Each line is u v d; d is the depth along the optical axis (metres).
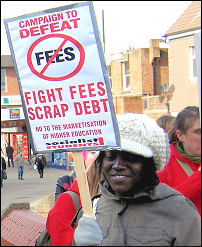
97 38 2.10
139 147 2.08
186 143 2.71
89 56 2.12
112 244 2.11
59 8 2.14
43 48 2.20
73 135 2.19
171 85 21.97
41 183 16.97
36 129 2.27
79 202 2.33
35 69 2.23
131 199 2.12
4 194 13.73
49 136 2.25
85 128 2.17
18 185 16.50
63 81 2.18
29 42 2.22
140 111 26.22
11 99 29.81
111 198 2.19
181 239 2.04
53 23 2.16
